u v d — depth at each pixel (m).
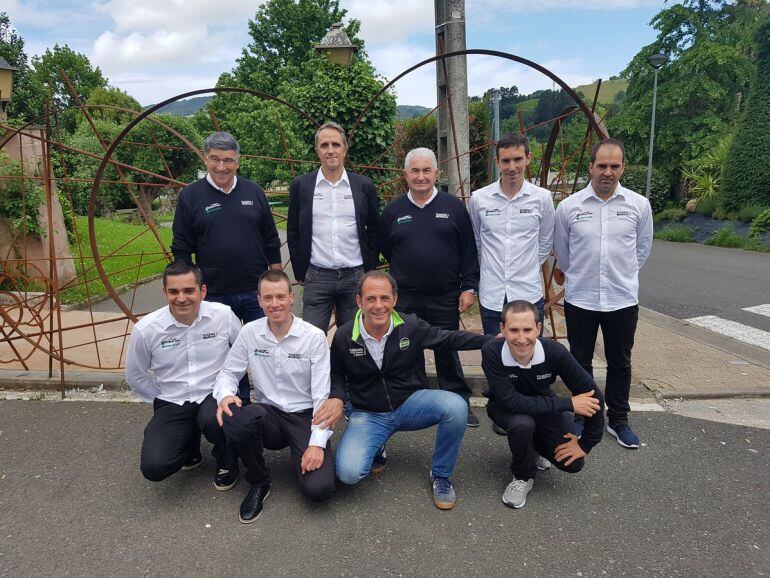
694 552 2.17
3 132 6.46
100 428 3.34
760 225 11.88
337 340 2.65
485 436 3.22
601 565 2.11
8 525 2.40
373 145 6.16
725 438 3.12
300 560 2.16
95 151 14.98
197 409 2.75
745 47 20.64
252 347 2.67
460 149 5.01
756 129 12.65
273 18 31.53
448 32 4.81
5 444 3.13
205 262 3.15
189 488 2.70
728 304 6.60
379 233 3.31
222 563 2.14
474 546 2.23
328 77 6.02
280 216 4.35
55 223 7.07
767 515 2.40
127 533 2.34
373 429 2.68
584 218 2.99
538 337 2.80
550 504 2.52
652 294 7.29
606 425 3.32
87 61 34.69
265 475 2.54
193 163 18.86
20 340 4.88
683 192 19.17
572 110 3.96
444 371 3.25
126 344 4.84
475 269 3.22
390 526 2.37
